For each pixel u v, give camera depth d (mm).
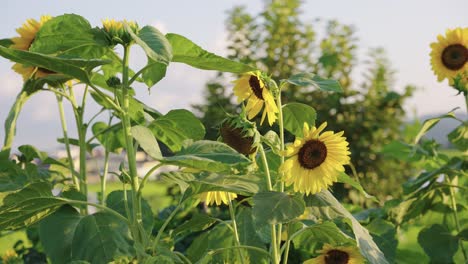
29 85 2455
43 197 2094
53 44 2123
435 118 2906
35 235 3092
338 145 2072
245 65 2082
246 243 2494
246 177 2113
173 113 2271
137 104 2434
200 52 2072
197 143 1986
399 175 4840
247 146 2074
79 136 2602
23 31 2396
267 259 2475
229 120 2078
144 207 2361
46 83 2568
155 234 3125
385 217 3115
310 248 2533
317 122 4758
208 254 2166
